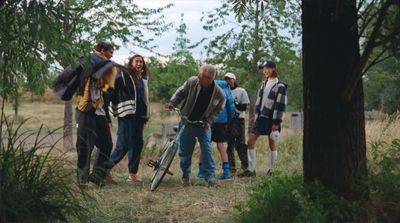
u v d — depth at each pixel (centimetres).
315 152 526
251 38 1526
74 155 962
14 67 568
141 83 807
